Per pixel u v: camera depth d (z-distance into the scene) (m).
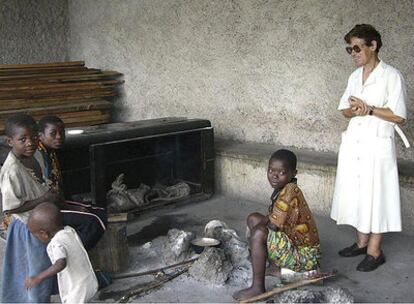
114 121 7.35
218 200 5.10
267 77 5.22
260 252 2.94
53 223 2.71
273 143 5.33
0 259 3.62
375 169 3.24
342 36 4.55
